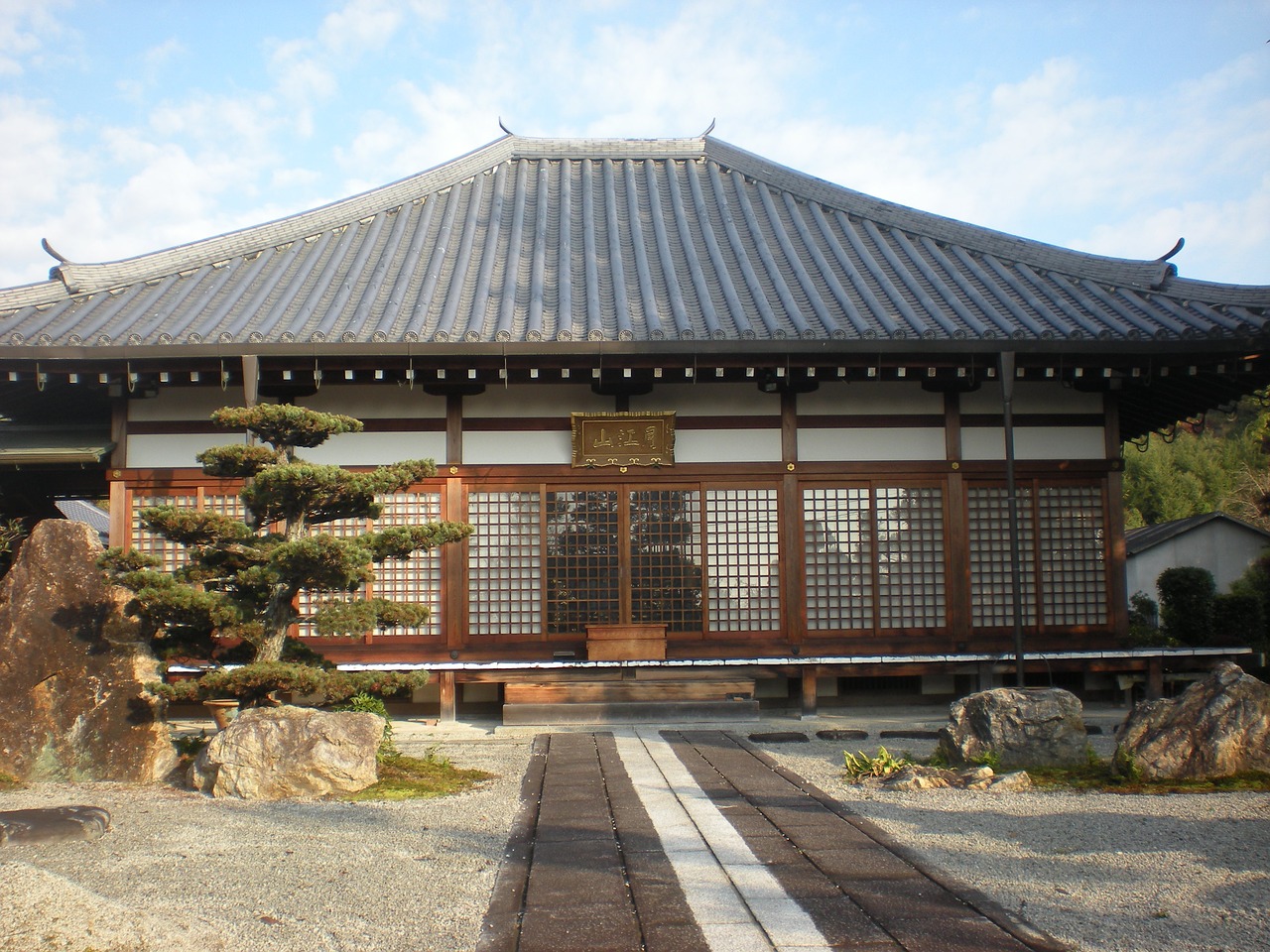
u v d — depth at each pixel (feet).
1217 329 37.91
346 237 49.88
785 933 16.12
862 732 36.47
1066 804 24.73
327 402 42.16
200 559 29.73
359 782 26.89
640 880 18.88
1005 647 42.14
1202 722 27.94
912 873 19.22
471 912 17.19
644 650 40.22
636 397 42.63
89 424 45.88
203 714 41.16
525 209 53.57
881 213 51.93
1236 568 78.23
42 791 27.14
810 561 42.22
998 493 42.91
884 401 42.80
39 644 29.81
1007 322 40.24
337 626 27.76
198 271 46.75
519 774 29.14
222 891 18.44
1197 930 16.26
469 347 37.70
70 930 15.06
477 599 41.65
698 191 55.31
